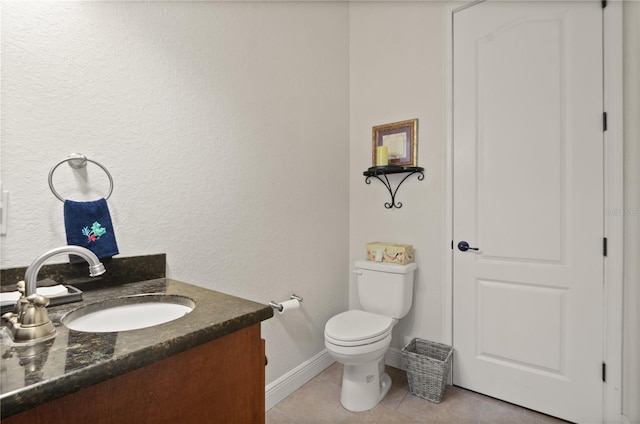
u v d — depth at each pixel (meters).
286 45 1.88
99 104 1.12
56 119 1.02
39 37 0.98
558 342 1.66
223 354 0.79
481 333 1.88
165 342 0.65
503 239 1.80
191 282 1.41
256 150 1.70
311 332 2.08
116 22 1.16
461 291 1.94
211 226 1.49
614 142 1.52
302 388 1.96
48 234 1.01
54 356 0.59
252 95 1.68
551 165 1.67
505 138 1.79
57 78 1.02
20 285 0.78
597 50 1.56
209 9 1.47
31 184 0.97
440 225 2.01
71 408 0.55
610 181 1.53
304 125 2.02
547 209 1.68
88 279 1.07
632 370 1.44
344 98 2.36
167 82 1.31
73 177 1.06
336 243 2.29
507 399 1.80
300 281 1.99
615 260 1.52
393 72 2.21
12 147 0.94
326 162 2.20
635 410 1.42
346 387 1.77
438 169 2.02
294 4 1.94
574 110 1.61
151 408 0.65
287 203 1.90
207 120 1.47
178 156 1.35
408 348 2.00
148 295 1.02
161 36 1.29
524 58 1.74
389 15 2.23
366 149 2.34
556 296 1.67
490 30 1.83
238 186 1.61
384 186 2.25
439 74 2.01
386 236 2.24
